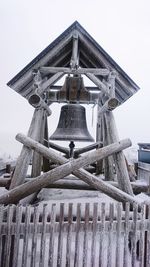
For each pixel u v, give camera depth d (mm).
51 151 4328
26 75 5059
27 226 3365
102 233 3443
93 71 5062
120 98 5633
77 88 5641
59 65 5930
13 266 3326
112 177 6555
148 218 3600
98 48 5055
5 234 3352
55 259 4023
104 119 6199
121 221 3533
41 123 5402
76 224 3418
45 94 5648
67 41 5027
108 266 3447
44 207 3377
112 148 4305
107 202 6020
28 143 4359
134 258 3541
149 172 8055
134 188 5172
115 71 5039
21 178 4391
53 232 3373
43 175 4023
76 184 5961
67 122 5809
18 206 3387
